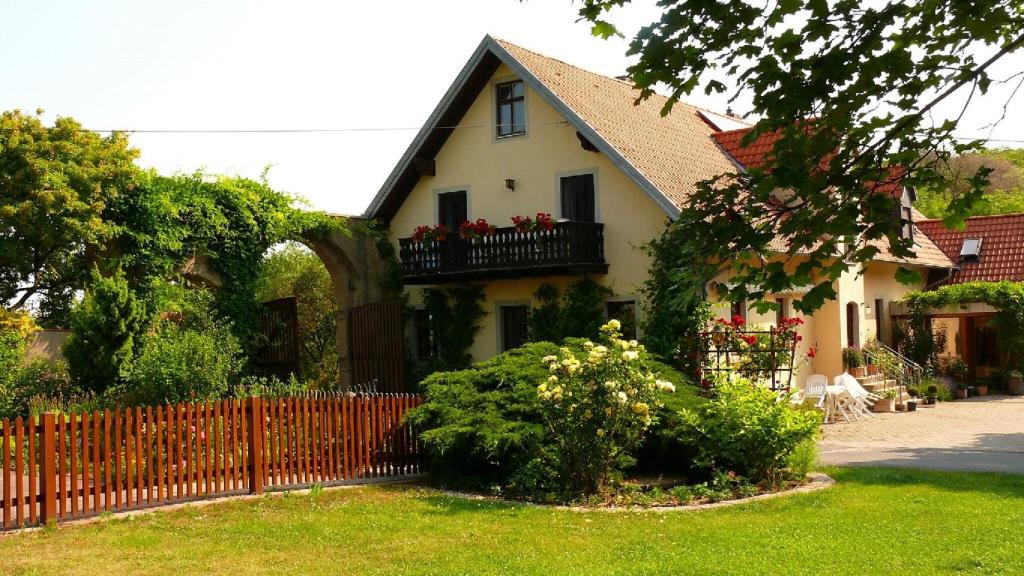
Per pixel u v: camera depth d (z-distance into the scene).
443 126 24.02
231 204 20.70
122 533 9.51
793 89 4.84
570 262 20.89
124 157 19.25
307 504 11.16
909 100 5.23
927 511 9.91
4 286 20.42
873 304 27.95
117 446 10.76
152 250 19.11
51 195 18.00
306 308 30.25
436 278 23.16
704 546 8.49
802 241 4.94
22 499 9.88
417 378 24.08
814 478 12.46
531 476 12.02
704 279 5.19
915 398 24.88
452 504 11.12
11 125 18.50
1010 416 21.77
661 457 13.57
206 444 11.54
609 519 10.06
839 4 4.87
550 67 24.05
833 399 21.55
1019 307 27.48
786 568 7.56
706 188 5.27
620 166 20.78
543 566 7.85
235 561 8.29
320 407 12.80
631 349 11.84
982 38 5.01
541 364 13.86
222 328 18.36
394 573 7.75
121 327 16.78
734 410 12.35
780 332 19.72
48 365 18.61
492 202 23.53
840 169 5.05
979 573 7.36
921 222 34.41
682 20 4.99
